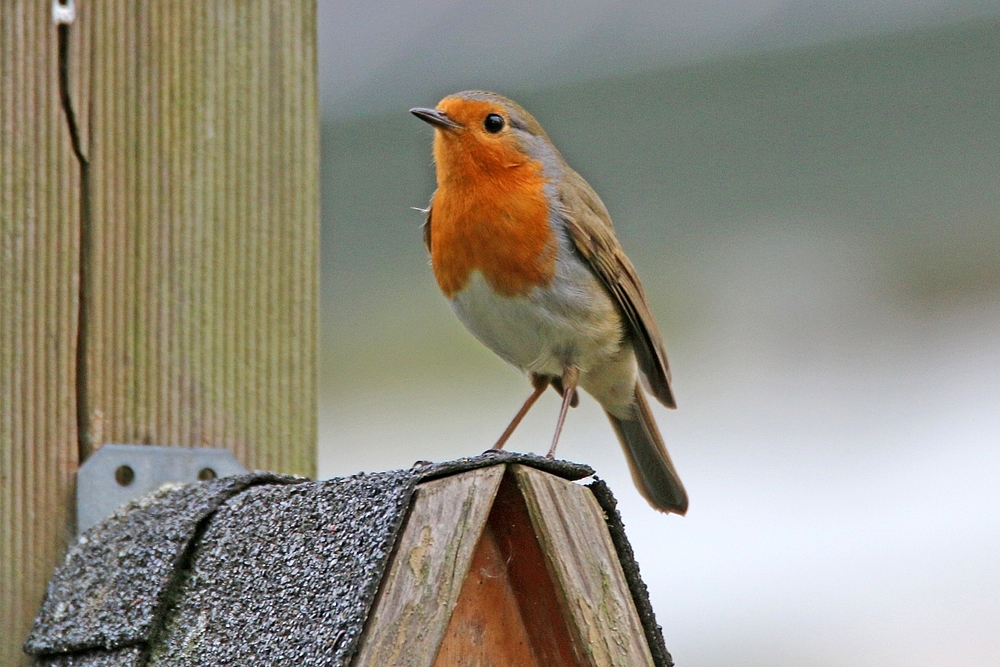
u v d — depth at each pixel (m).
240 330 7.66
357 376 16.45
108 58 7.44
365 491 5.86
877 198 17.77
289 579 5.84
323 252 17.69
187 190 7.59
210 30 7.74
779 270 17.34
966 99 18.02
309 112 7.97
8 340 7.04
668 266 17.55
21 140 7.18
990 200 17.38
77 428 7.17
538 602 5.98
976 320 16.72
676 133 18.67
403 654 5.42
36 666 6.64
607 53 19.06
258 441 7.64
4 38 7.19
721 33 19.33
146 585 6.34
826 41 18.94
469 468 5.75
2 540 6.89
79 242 7.28
